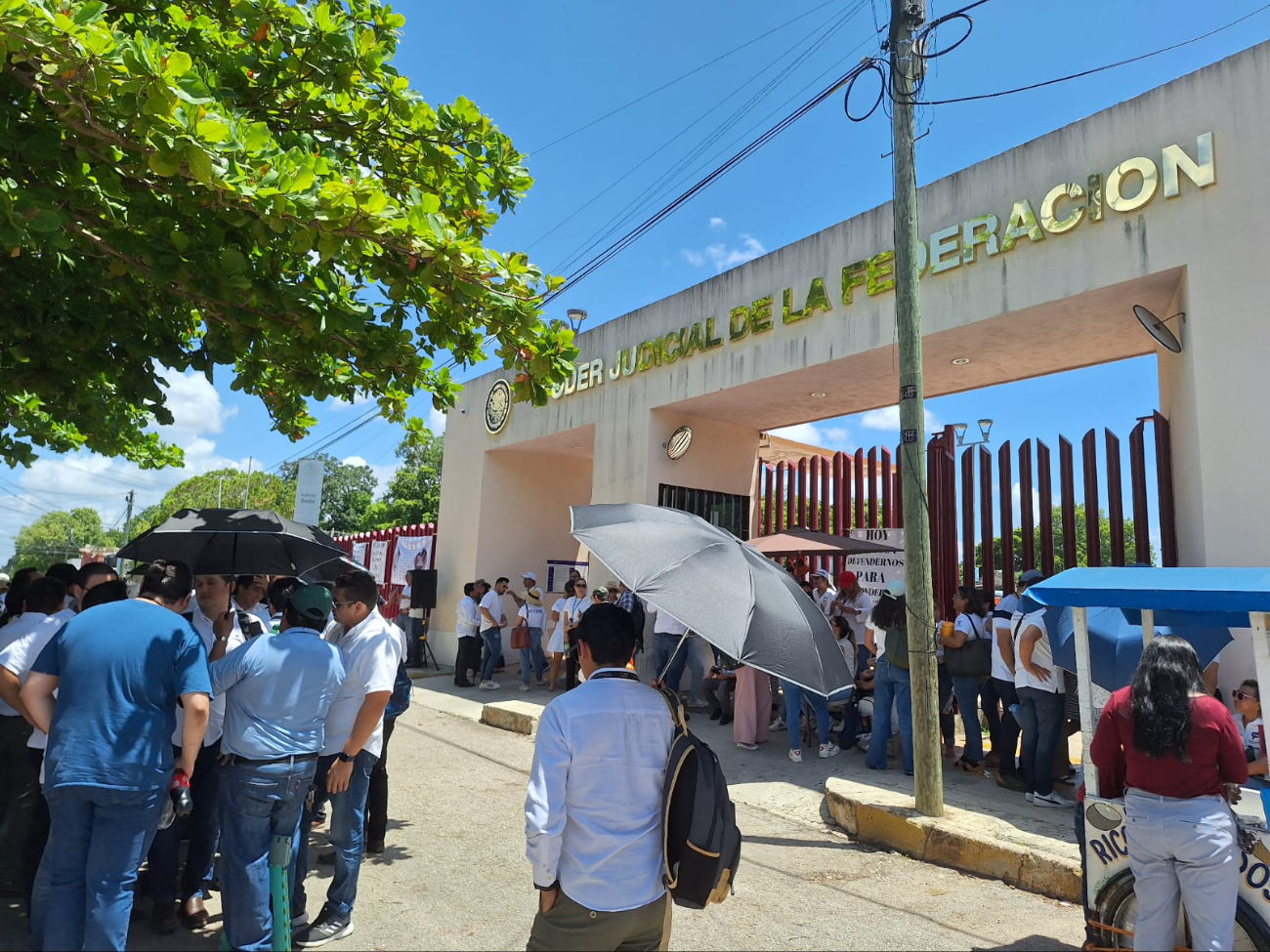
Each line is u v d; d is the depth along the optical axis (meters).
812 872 5.45
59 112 4.28
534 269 5.65
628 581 2.99
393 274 5.32
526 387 6.09
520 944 4.21
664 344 11.89
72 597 5.71
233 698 3.81
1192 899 3.32
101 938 3.40
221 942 3.87
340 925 4.23
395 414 7.42
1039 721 6.51
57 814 3.47
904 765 7.73
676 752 2.78
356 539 21.09
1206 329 6.71
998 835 5.54
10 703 4.14
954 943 4.38
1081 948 4.28
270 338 6.27
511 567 16.14
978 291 8.30
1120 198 7.30
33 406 9.57
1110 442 8.33
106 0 5.58
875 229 9.27
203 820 4.39
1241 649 6.27
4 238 3.92
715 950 4.25
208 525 5.30
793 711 8.34
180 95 4.04
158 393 5.84
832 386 10.59
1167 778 3.42
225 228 5.05
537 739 2.79
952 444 9.94
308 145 5.57
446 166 6.29
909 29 6.55
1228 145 6.75
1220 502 6.49
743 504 13.09
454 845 5.71
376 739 4.41
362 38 5.84
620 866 2.69
